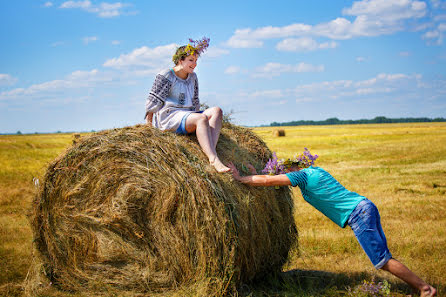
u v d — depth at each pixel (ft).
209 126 14.28
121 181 13.73
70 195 14.40
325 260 16.92
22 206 28.78
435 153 65.10
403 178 39.01
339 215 12.93
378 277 14.70
